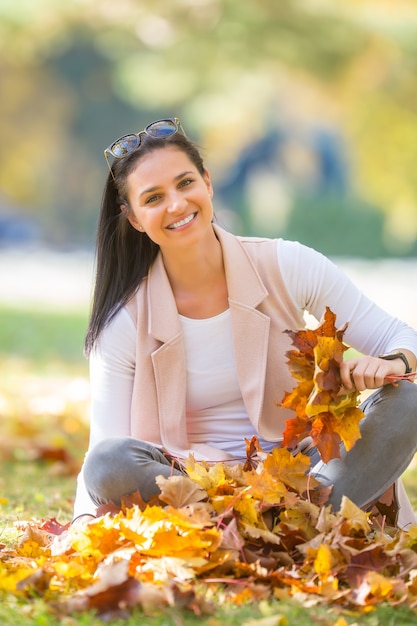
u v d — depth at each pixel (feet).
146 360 12.72
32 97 130.62
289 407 11.52
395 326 12.69
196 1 62.75
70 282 75.66
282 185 134.51
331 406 11.28
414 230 109.19
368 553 10.58
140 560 10.55
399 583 10.16
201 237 12.48
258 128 117.29
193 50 66.44
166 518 10.74
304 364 11.46
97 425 12.86
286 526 11.05
